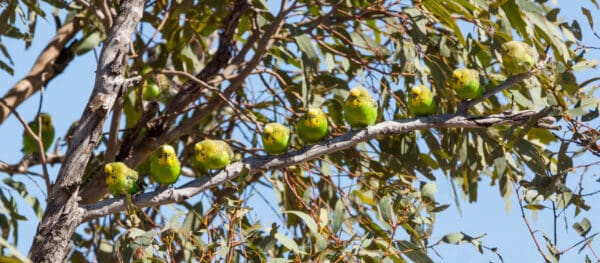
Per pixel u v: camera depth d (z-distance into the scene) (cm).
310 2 1430
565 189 1145
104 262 1327
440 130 1444
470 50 1333
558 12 1298
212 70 1470
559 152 1141
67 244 942
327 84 1442
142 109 1560
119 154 1394
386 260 1128
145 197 993
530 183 1164
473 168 1358
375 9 1366
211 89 1256
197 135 1580
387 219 1116
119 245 1070
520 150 1280
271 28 1316
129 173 1004
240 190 1041
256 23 1480
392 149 1413
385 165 1450
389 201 1127
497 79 1369
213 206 1093
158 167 1018
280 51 1495
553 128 1108
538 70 1106
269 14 1477
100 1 1275
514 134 1297
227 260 1059
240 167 1023
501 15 1308
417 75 1334
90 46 1552
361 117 1064
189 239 1086
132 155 1390
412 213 1114
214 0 1526
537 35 1315
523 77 1095
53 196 950
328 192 1459
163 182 1028
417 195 1134
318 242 1089
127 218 1134
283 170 1409
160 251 1090
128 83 1010
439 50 1405
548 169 1358
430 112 1104
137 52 1609
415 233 1112
